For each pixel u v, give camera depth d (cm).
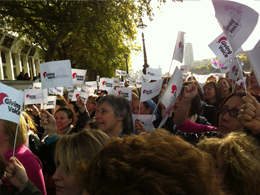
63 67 299
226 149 110
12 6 1533
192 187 53
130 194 51
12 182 148
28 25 1978
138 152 58
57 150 142
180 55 266
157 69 527
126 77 1328
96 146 143
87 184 63
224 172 107
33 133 289
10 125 179
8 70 3186
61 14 1507
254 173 102
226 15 144
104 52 1791
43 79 298
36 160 185
